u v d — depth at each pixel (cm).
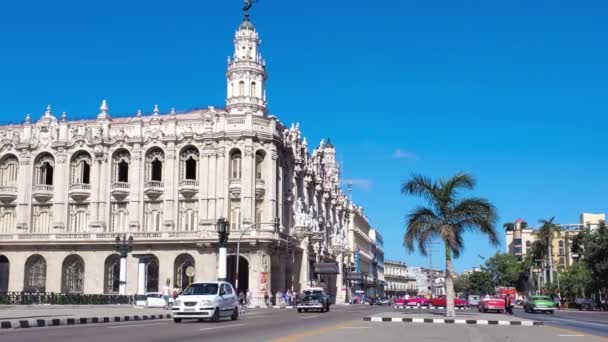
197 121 8750
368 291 17900
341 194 13938
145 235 8506
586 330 3288
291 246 8994
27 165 9106
